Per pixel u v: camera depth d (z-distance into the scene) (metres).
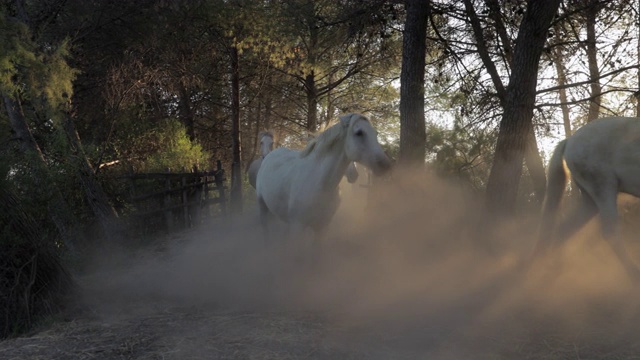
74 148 10.40
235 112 17.41
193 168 13.09
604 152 5.46
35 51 9.71
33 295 5.40
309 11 13.05
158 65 14.85
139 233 10.60
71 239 9.16
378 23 9.72
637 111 8.52
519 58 7.41
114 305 5.63
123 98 12.63
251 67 18.53
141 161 13.75
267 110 21.19
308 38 16.47
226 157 24.41
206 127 22.02
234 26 16.08
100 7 12.93
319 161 5.86
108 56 14.03
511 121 7.44
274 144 11.21
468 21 9.06
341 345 4.11
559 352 3.98
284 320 4.68
